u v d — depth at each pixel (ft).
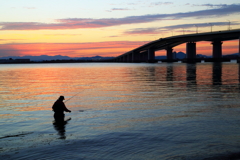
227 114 40.83
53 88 89.86
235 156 22.79
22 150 25.57
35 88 90.43
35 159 23.21
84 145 26.68
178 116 39.96
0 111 47.26
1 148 26.27
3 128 34.68
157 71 222.69
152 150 24.73
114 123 36.11
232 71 200.95
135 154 23.80
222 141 26.96
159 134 30.04
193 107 47.88
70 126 35.06
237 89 77.41
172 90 77.36
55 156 23.76
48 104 55.47
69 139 28.94
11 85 103.40
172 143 26.68
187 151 24.25
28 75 188.03
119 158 22.90
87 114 43.06
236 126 33.04
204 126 33.30
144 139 28.25
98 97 64.75
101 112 44.62
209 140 27.37
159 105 50.93
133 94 69.41
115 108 48.44
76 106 51.34
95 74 188.85
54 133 31.73
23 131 32.94
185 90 76.69
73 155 23.89
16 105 54.13
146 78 134.10
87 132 31.71
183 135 29.43
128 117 39.99
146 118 38.99
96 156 23.50
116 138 28.81
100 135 30.19
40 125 36.06
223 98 59.21
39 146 26.71
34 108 50.49
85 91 79.10
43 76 171.42
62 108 41.73
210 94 66.74
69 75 180.24
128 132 31.19
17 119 40.32
